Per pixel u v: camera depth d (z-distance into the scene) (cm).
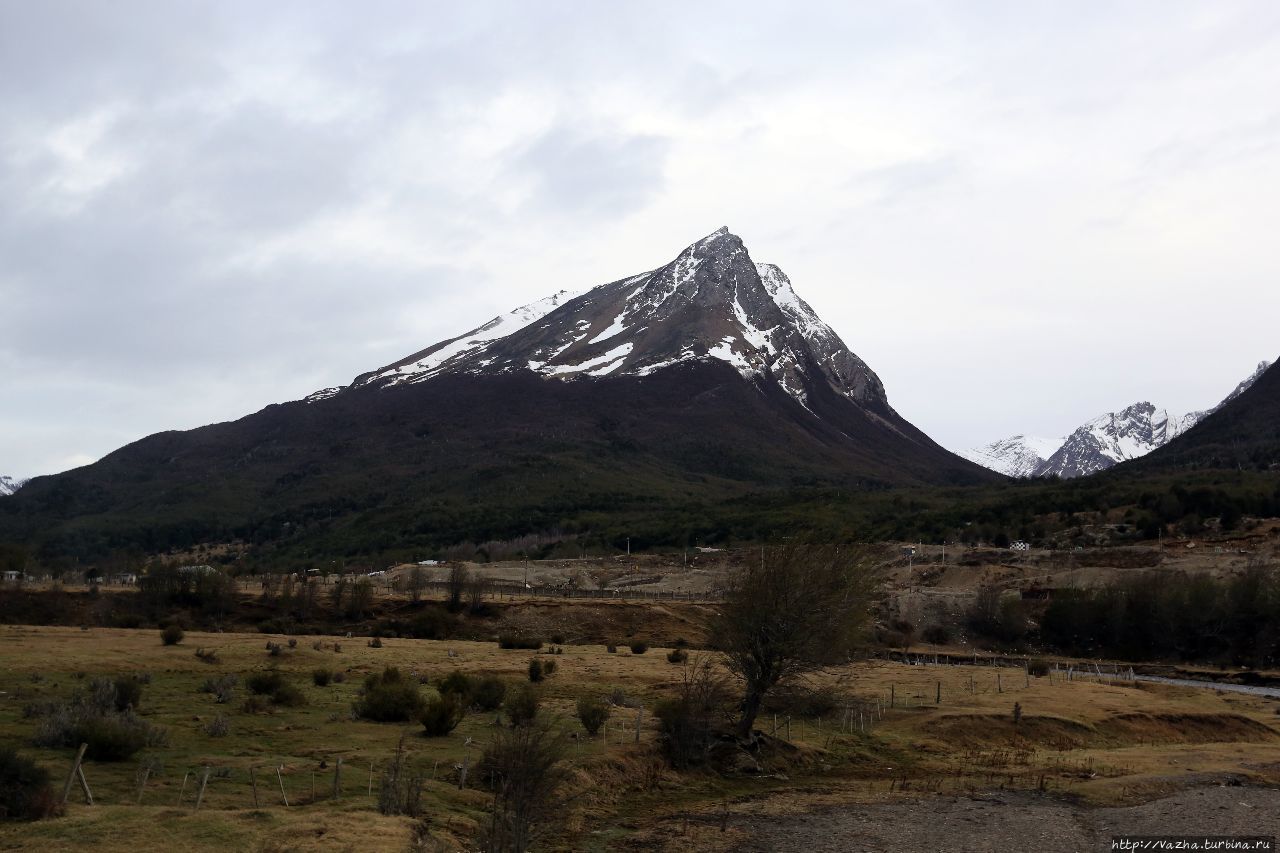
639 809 3472
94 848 2219
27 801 2442
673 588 14500
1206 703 6781
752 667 4462
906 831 3256
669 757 4050
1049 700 6259
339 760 2931
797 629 4394
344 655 6925
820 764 4366
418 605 11281
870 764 4438
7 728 3531
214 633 8950
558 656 7800
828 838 3147
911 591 13238
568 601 11625
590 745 3972
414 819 2689
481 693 4794
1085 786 4003
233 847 2306
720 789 3841
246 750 3516
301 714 4369
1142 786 4019
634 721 4541
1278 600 10144
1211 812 3562
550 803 2867
